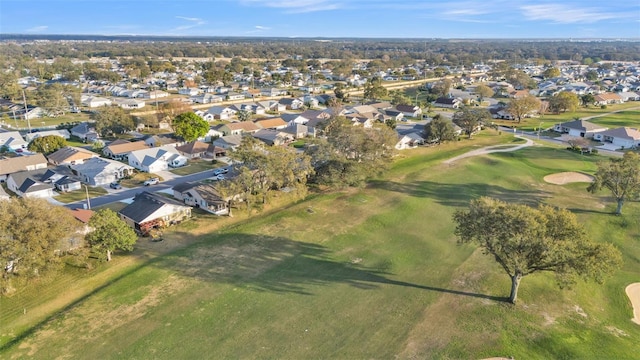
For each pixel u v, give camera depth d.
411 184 74.06
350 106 149.75
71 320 36.53
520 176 77.94
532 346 33.62
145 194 60.88
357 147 73.69
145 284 42.25
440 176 78.31
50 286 42.09
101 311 37.84
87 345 33.53
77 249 43.12
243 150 62.19
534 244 35.41
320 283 42.94
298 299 40.00
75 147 95.69
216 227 56.69
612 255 35.34
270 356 32.34
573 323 36.91
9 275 38.56
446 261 47.88
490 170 81.88
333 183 66.88
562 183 75.19
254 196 60.69
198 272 44.66
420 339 34.34
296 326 35.97
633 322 38.09
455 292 41.38
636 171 58.31
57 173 73.88
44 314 37.94
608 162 64.31
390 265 46.84
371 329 35.62
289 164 62.66
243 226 56.16
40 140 90.50
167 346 33.44
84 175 75.12
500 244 37.53
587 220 58.94
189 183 68.56
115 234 45.41
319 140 73.75
